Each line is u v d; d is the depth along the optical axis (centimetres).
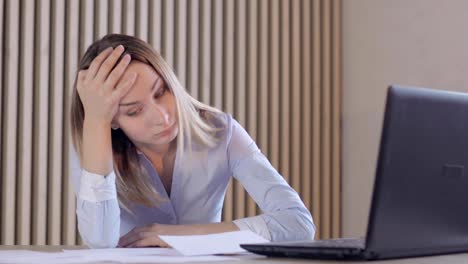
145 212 189
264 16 381
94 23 331
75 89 177
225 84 368
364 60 394
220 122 189
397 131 101
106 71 158
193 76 356
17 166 311
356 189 395
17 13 309
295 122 388
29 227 311
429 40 361
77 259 111
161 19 350
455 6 348
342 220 401
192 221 193
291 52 391
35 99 315
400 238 105
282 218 169
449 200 111
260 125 379
